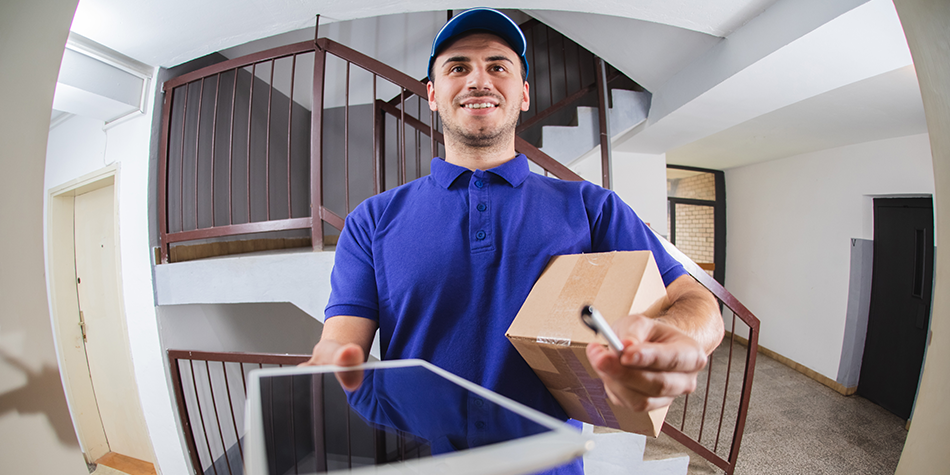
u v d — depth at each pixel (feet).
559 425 0.76
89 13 5.22
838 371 12.39
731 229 17.34
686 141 10.79
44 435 2.30
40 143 2.35
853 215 12.12
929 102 2.48
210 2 5.18
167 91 6.63
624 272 1.57
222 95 8.16
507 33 2.31
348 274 2.21
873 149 11.52
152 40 5.84
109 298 8.29
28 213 2.29
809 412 10.97
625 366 0.99
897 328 11.05
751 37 5.98
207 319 7.52
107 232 8.09
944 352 2.40
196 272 6.14
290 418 1.06
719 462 6.15
